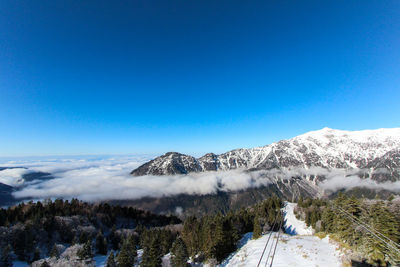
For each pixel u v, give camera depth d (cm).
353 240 4291
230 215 10038
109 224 14150
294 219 11294
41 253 8562
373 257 3731
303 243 4822
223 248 5900
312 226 9212
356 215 4841
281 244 4872
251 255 4553
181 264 5688
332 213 5847
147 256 5988
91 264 6419
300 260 3809
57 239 9888
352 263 3612
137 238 11381
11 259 7662
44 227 10106
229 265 4916
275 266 3647
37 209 12088
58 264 5931
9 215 10962
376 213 4275
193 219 11081
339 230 4881
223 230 6297
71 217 11944
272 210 11794
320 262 3656
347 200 5300
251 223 9438
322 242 4956
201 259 6869
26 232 8744
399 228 3881
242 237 7969
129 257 6162
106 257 8912
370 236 3894
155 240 6147
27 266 7612
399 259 3366
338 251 4181
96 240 9731
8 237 8400
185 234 8888
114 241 11000
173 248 6272
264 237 6081
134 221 16662
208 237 6862
